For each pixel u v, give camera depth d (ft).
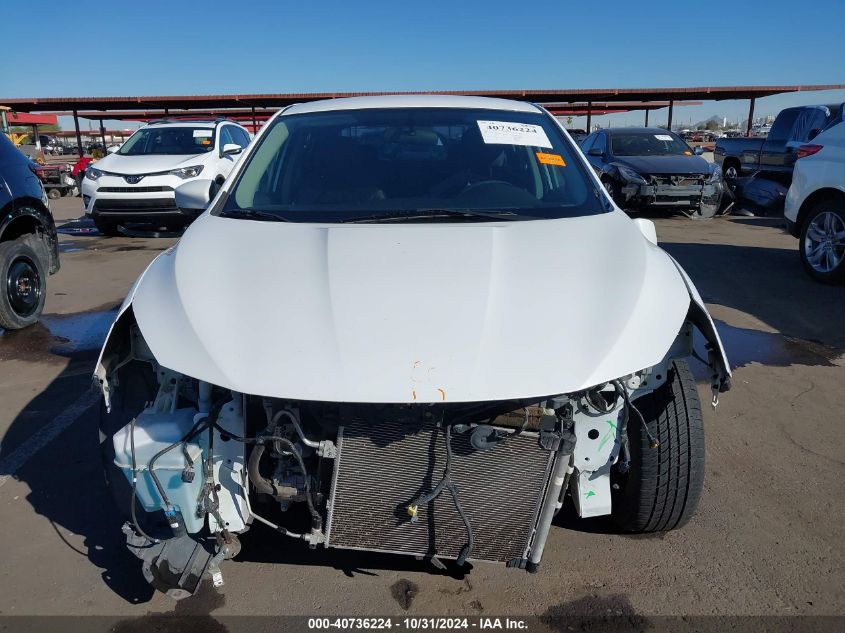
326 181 10.72
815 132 43.24
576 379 6.96
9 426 13.55
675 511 9.07
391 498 7.52
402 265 8.20
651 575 9.07
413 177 10.75
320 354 7.08
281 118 12.38
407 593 8.74
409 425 7.26
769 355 17.46
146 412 8.08
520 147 11.43
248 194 10.64
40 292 20.71
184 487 7.68
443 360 6.98
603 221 9.80
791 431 13.20
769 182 42.04
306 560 9.34
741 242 33.19
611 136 44.70
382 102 12.53
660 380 8.45
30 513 10.58
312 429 7.63
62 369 16.81
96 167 36.45
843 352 17.69
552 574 9.09
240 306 7.75
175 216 35.29
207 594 8.72
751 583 8.91
